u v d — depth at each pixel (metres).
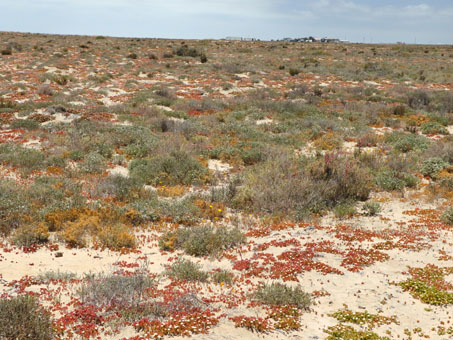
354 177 12.67
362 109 27.30
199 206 11.09
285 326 5.46
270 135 20.16
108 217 9.86
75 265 7.52
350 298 6.43
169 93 30.12
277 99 30.95
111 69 42.16
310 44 88.31
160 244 8.70
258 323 5.38
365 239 9.11
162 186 12.87
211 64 49.69
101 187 11.98
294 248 8.55
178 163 14.22
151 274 7.16
